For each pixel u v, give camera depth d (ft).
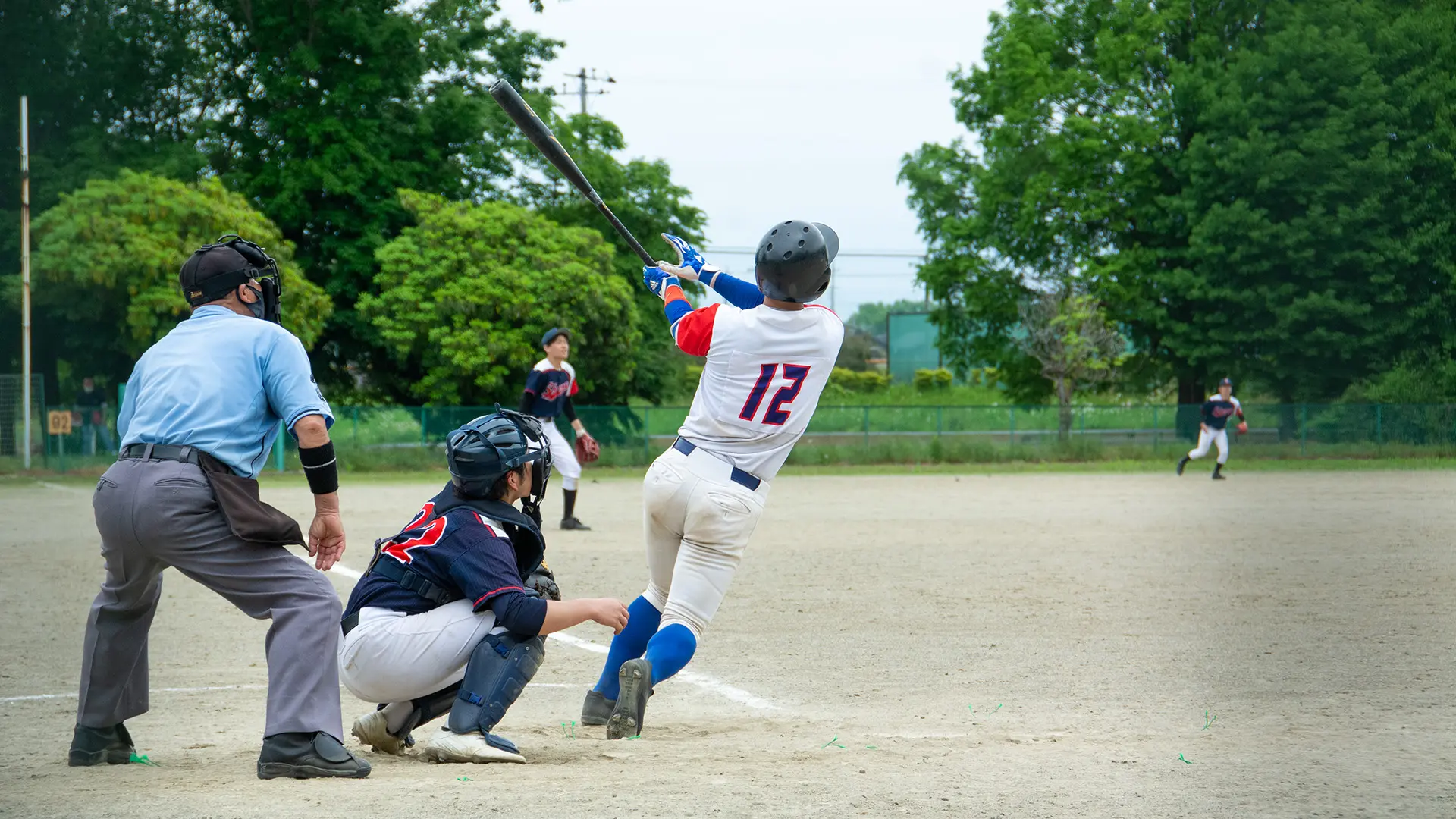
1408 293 123.24
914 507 128.16
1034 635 53.93
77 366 204.85
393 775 28.25
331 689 28.66
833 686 43.37
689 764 29.27
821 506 130.41
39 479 163.63
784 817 22.90
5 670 46.37
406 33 236.02
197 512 28.48
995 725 36.24
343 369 255.29
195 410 28.91
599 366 225.15
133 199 183.32
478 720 29.94
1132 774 27.27
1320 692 40.88
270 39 231.50
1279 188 123.13
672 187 270.46
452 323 210.38
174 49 211.61
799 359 33.58
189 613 61.46
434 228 216.13
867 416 228.43
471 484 30.86
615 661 36.60
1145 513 118.21
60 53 187.52
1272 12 110.63
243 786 26.45
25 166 167.84
